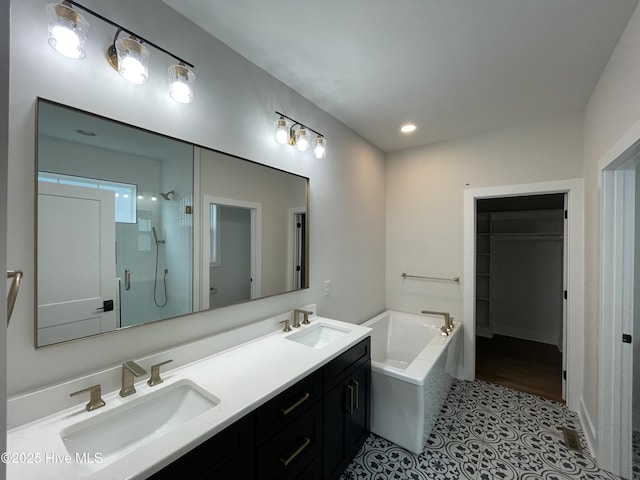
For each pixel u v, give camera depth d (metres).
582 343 2.30
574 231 2.35
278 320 1.90
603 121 1.77
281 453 1.19
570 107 2.28
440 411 2.30
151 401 1.13
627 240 1.67
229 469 0.97
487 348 3.78
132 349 1.20
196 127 1.44
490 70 1.79
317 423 1.41
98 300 1.10
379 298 3.28
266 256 1.86
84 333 1.06
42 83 0.96
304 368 1.33
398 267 3.35
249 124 1.73
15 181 0.91
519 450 1.88
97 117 1.09
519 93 2.07
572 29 1.43
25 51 0.93
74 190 1.04
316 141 2.14
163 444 0.83
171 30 1.33
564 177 2.42
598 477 1.66
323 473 1.45
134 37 1.10
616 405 1.68
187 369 1.32
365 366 1.90
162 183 1.31
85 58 1.06
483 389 2.68
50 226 0.98
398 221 3.35
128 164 1.19
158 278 1.29
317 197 2.30
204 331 1.49
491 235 4.32
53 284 0.99
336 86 2.00
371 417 2.04
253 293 1.77
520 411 2.32
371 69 1.80
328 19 1.39
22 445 0.83
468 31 1.46
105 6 1.11
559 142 2.44
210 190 1.52
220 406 1.02
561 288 3.95
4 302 0.44
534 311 4.14
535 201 3.64
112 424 1.02
